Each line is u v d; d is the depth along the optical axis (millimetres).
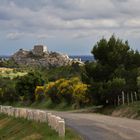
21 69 185250
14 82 102188
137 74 46875
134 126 28000
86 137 22516
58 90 66938
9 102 88812
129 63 48469
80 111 50031
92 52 48844
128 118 36344
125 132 24422
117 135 23047
